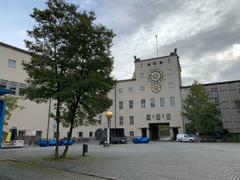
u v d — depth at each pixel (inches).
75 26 573.9
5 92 352.8
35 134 1437.0
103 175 389.7
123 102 2244.1
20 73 1393.9
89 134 1993.1
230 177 362.0
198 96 1838.1
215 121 1812.3
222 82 1937.7
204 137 1883.6
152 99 2140.7
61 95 528.4
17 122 1321.4
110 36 627.8
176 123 2011.6
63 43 599.2
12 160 577.0
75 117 634.2
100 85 553.9
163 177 366.6
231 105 1872.5
